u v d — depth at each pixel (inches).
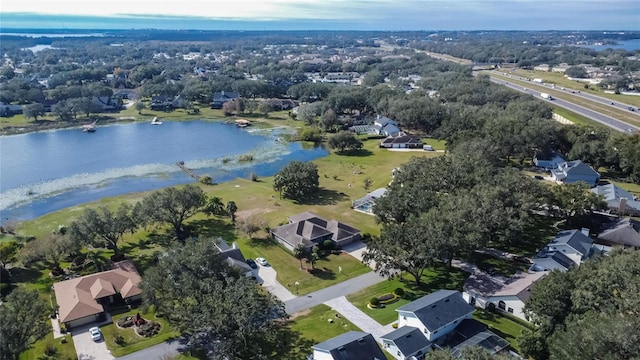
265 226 3806.6
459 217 2989.7
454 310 2426.2
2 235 3725.4
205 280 2433.6
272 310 2370.8
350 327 2529.5
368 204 4311.0
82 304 2583.7
